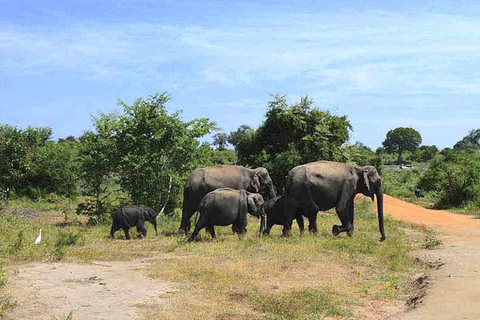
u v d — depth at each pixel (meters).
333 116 27.41
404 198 45.19
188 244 14.46
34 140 32.28
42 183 31.41
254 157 27.44
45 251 12.90
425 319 7.68
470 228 19.80
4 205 25.45
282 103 27.19
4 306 7.86
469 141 151.38
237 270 10.75
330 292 9.29
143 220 16.81
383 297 9.20
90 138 21.41
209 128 22.28
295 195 16.17
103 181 23.11
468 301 8.38
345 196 16.34
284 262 11.73
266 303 8.37
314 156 26.48
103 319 7.54
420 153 119.62
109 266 11.45
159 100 22.05
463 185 34.88
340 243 14.22
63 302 8.31
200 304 8.38
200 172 17.62
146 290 9.22
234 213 15.29
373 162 60.72
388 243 15.19
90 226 19.59
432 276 10.49
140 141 21.30
